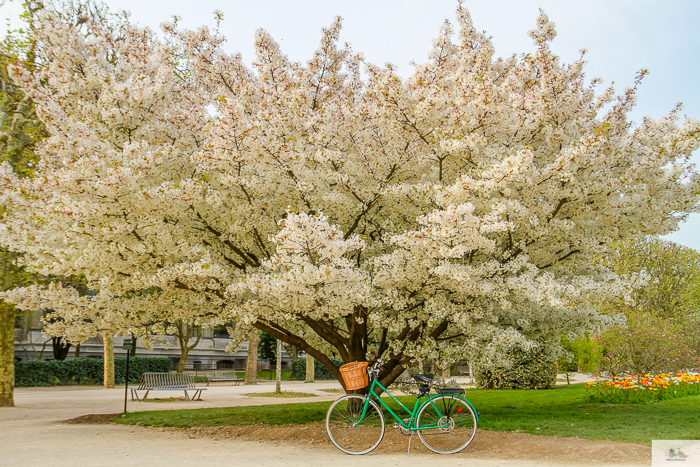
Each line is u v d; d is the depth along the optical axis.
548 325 9.64
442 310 8.02
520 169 6.85
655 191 8.63
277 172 8.02
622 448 6.31
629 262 25.84
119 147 8.77
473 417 6.62
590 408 11.01
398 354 9.23
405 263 8.12
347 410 6.73
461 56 9.82
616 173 8.73
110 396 19.66
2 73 15.26
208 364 40.91
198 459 6.04
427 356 8.74
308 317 9.17
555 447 6.46
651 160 7.99
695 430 7.64
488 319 8.87
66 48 8.68
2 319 15.09
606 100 9.55
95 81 8.62
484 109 7.69
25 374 25.78
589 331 10.52
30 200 8.14
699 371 17.56
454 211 6.55
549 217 8.48
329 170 8.38
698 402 11.38
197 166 8.45
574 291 7.12
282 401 17.36
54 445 7.39
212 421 10.13
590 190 8.03
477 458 6.03
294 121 8.63
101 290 8.25
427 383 6.69
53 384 26.69
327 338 9.84
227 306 8.62
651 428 7.90
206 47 9.89
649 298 25.47
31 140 15.24
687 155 8.37
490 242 6.91
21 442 7.75
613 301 8.25
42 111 7.71
